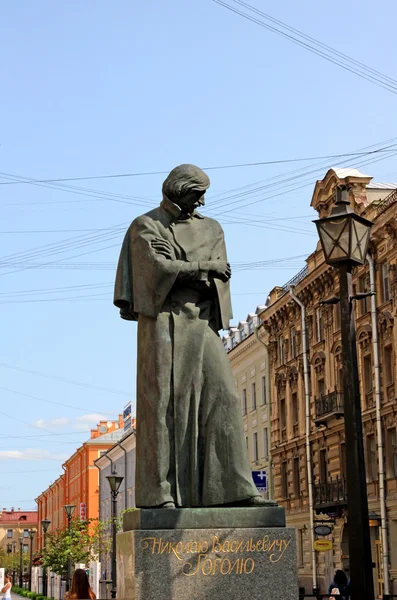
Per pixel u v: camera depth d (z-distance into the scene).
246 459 5.77
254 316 51.34
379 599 32.94
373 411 33.69
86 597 8.68
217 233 6.18
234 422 5.80
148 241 5.98
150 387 5.81
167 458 5.71
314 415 39.50
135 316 6.22
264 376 46.84
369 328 34.38
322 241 9.85
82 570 8.80
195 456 5.72
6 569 121.75
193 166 6.13
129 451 63.44
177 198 6.07
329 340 38.44
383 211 32.84
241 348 50.16
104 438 83.19
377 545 33.34
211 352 5.89
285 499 43.09
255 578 5.45
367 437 34.44
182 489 5.70
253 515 5.58
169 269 5.85
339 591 21.73
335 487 37.03
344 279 9.69
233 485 5.68
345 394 9.28
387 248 33.06
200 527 5.51
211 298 6.03
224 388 5.84
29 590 71.38
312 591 38.53
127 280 6.11
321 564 38.50
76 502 88.38
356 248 9.70
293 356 42.84
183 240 6.04
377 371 33.38
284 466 43.81
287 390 43.41
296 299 41.19
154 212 6.16
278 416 44.47
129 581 5.46
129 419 76.62
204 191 6.11
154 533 5.40
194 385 5.80
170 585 5.35
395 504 31.92
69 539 48.78
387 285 33.50
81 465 86.00
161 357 5.82
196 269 5.89
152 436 5.73
